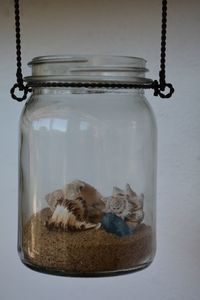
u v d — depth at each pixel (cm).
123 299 51
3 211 55
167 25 48
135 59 36
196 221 48
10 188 55
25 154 40
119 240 36
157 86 37
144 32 49
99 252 35
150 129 40
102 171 38
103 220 36
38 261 36
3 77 54
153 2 48
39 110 39
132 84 36
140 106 39
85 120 38
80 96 38
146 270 50
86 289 52
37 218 37
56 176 38
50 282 54
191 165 48
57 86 36
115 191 37
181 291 49
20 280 55
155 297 50
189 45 47
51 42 52
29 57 53
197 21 47
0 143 55
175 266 49
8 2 54
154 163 40
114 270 35
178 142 48
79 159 38
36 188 38
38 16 52
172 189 49
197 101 47
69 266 35
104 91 38
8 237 55
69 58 36
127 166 38
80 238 35
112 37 50
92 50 51
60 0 52
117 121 38
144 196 39
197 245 48
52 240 36
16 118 54
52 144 38
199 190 48
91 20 50
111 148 38
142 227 37
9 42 54
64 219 36
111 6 50
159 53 48
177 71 48
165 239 49
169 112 48
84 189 37
